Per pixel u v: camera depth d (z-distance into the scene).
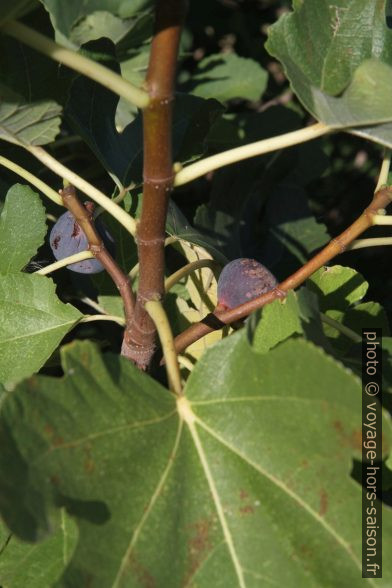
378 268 0.89
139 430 0.40
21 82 0.46
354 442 0.39
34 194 0.56
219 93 0.85
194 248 0.62
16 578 0.45
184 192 0.89
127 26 0.61
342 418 0.39
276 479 0.40
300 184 0.80
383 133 0.44
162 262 0.44
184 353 0.60
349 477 0.39
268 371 0.40
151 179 0.41
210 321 0.52
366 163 1.04
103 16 0.57
